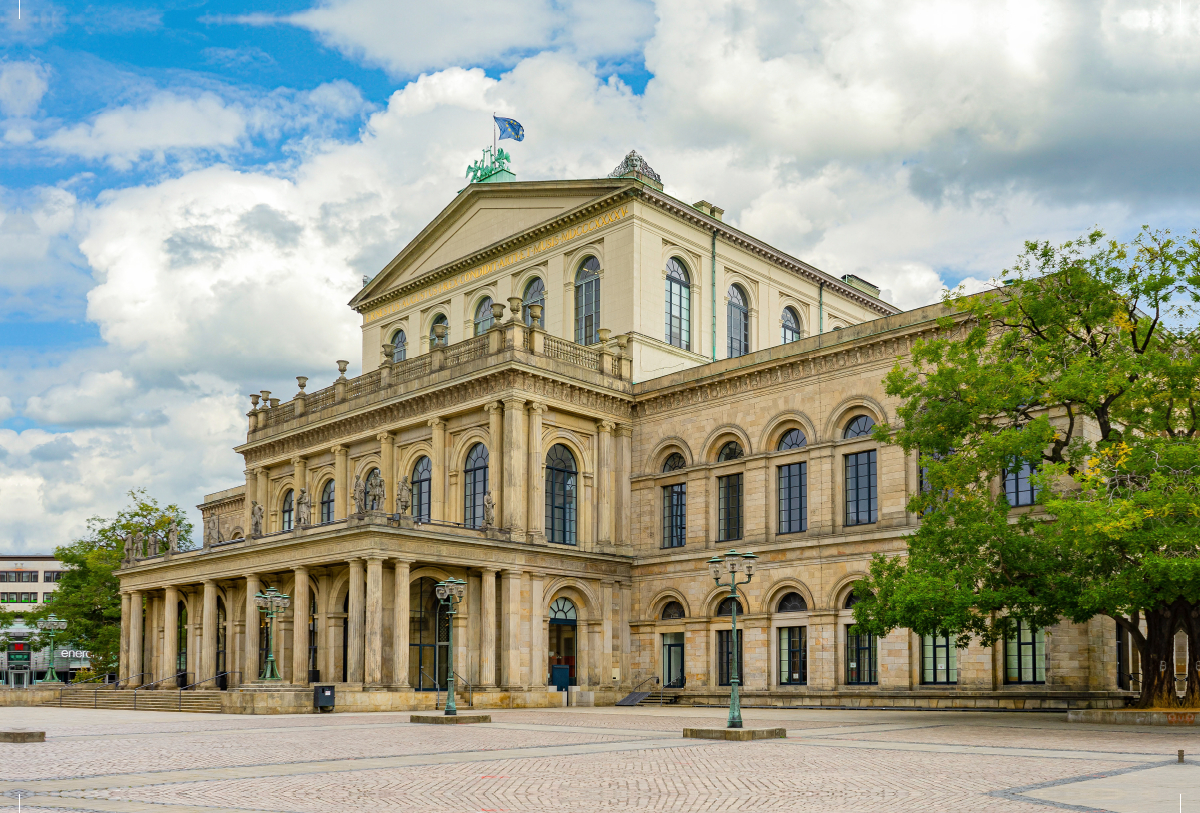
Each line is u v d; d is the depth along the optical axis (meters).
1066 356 41.44
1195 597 36.47
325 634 62.16
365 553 55.59
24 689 75.25
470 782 22.66
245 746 32.09
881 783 22.16
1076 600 38.88
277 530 78.81
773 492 60.88
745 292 76.31
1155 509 35.94
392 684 55.47
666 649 64.94
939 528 42.38
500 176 81.75
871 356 57.50
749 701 59.62
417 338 82.75
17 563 187.88
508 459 61.25
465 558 58.28
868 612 43.84
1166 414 39.97
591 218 71.12
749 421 62.28
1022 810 18.22
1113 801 19.20
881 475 56.34
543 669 61.06
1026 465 51.38
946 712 49.44
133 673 75.06
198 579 69.69
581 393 65.00
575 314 71.88
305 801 19.86
